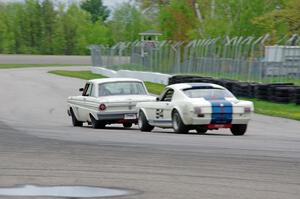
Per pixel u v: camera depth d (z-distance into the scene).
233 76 102.00
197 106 45.09
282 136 45.66
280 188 22.31
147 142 37.72
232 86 86.31
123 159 29.47
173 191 21.67
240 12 150.88
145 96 54.59
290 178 24.38
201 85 47.62
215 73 107.75
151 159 29.48
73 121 59.09
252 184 23.05
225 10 153.75
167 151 32.72
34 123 61.22
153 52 134.25
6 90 115.88
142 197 20.66
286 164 28.11
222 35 151.38
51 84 131.88
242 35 149.38
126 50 151.88
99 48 173.50
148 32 186.25
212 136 43.94
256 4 148.25
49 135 43.34
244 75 98.81
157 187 22.39
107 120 53.28
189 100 45.81
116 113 53.16
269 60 93.62
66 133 45.56
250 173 25.50
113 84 55.28
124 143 37.00
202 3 168.88
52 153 31.66
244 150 33.50
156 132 48.88
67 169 26.31
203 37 161.38
